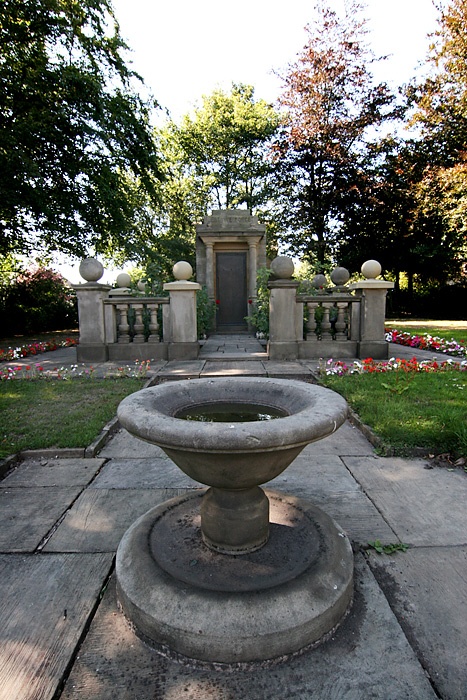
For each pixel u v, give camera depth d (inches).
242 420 77.6
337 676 51.3
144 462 122.7
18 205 438.0
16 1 403.9
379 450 125.1
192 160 1019.9
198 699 48.3
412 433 130.7
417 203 745.0
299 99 746.2
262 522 70.0
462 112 645.3
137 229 626.8
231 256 480.1
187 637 53.9
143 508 94.8
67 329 709.3
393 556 75.6
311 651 55.4
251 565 65.3
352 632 58.3
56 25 431.5
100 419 152.5
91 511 93.5
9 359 305.4
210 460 59.0
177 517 81.7
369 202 775.7
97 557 76.2
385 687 49.6
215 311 467.2
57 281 681.6
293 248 934.4
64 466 119.5
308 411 64.3
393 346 360.2
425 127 723.4
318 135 743.1
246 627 53.8
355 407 161.5
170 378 224.4
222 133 965.2
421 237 832.3
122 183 558.3
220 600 57.2
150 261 612.7
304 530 75.8
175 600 57.9
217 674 52.2
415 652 54.8
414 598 65.0
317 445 133.2
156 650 55.9
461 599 64.8
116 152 515.8
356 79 721.6
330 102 734.5
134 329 284.5
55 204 470.3
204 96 1015.0
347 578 64.4
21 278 636.7
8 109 447.8
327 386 193.6
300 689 49.6
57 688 49.9
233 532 67.7
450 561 74.1
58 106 433.7
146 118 556.7
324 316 282.7
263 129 954.1
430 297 924.0
